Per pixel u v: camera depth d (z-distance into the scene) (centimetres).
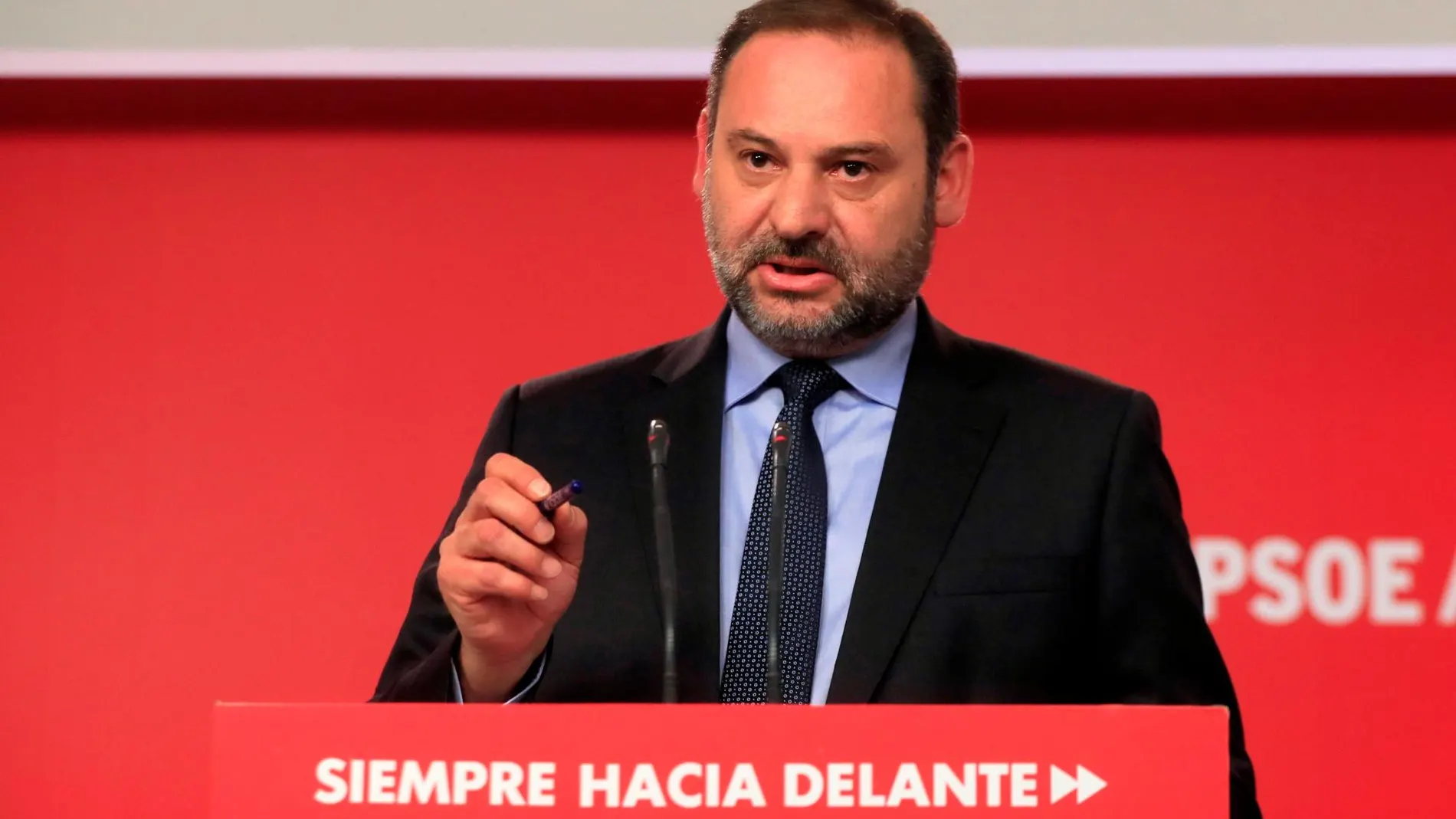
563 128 1001
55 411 984
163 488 979
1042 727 389
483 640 498
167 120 999
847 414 627
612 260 995
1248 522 958
